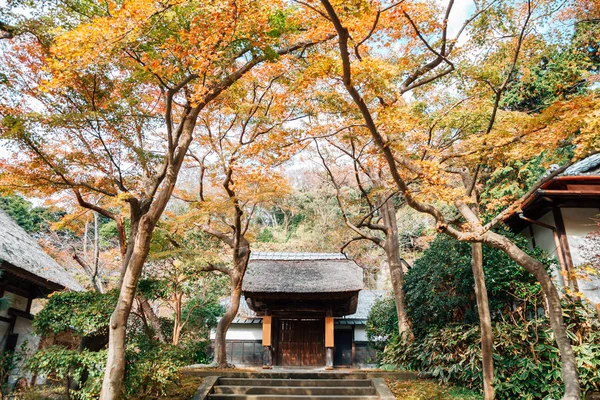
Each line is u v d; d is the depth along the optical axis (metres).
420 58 7.43
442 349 9.34
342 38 4.68
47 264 11.98
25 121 7.07
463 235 6.05
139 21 5.00
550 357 7.45
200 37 5.40
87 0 6.24
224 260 14.32
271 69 8.82
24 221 19.83
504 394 7.48
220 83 6.98
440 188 5.64
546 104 9.48
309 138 6.90
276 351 17.88
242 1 5.26
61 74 5.15
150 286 8.93
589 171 10.39
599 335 7.49
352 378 9.98
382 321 14.47
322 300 16.30
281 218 33.53
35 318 7.38
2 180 7.76
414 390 8.60
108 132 8.47
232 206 11.55
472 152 6.07
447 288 10.16
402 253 23.98
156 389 7.88
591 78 9.09
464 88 6.88
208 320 17.41
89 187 8.36
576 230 9.30
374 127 5.56
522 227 11.45
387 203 12.93
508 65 7.20
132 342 7.87
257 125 10.09
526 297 8.75
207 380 9.38
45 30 7.06
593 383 7.06
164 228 12.24
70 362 6.84
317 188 27.27
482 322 7.37
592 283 8.76
